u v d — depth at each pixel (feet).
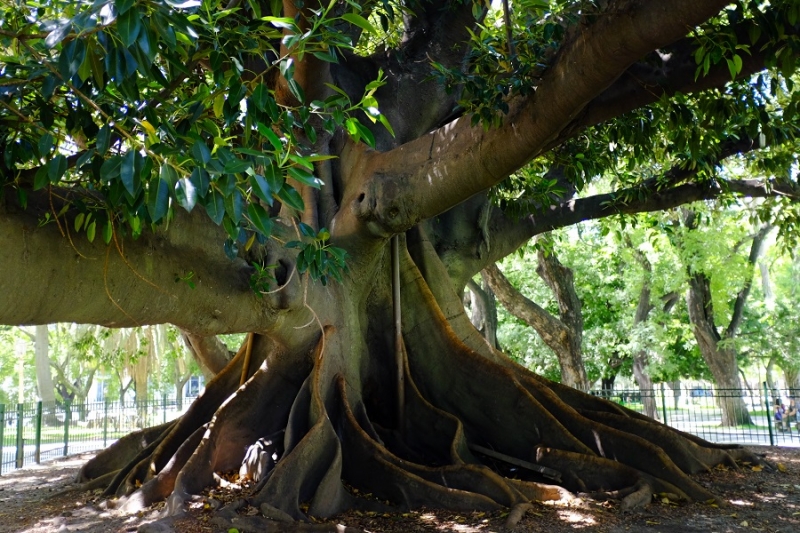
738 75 21.18
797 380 121.60
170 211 11.97
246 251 22.43
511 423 29.89
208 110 17.10
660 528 22.20
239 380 31.19
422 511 23.85
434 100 33.58
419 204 24.00
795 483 29.66
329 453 24.84
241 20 16.99
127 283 17.48
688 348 103.50
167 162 10.46
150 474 26.86
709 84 21.66
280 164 11.10
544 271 65.05
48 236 15.17
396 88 33.24
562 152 34.65
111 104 13.66
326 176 29.43
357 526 22.21
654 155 36.76
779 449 46.09
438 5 34.50
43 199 15.40
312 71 22.98
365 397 30.86
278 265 22.30
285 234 24.95
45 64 11.48
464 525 22.20
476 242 38.34
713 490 27.63
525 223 41.06
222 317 21.90
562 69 18.15
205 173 10.53
